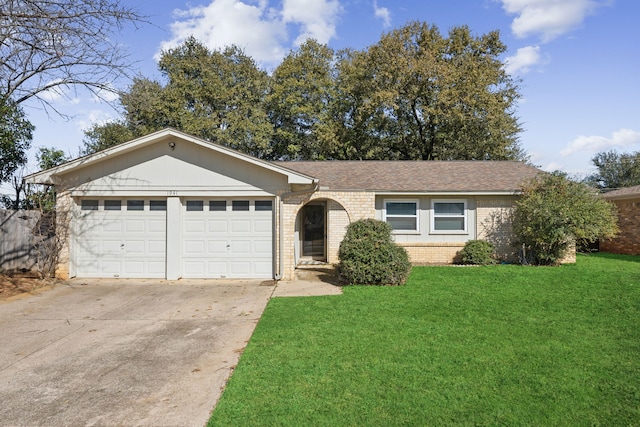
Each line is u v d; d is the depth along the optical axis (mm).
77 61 10430
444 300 8562
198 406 4066
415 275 11797
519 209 14219
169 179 11219
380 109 27234
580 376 4672
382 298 8773
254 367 4965
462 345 5734
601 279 10922
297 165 17656
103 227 11406
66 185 11211
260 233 11445
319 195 13180
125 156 11203
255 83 31359
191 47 32250
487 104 24328
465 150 27484
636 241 17234
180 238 11359
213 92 29422
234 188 11211
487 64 26031
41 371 5027
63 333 6590
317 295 9219
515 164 17484
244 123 28578
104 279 11250
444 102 24109
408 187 14789
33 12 9266
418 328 6547
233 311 7898
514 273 12062
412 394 4238
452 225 15227
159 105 27266
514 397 4172
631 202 17516
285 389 4363
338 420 3729
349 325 6734
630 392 4273
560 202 13141
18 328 6879
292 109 29891
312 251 16094
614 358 5230
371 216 13156
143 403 4148
